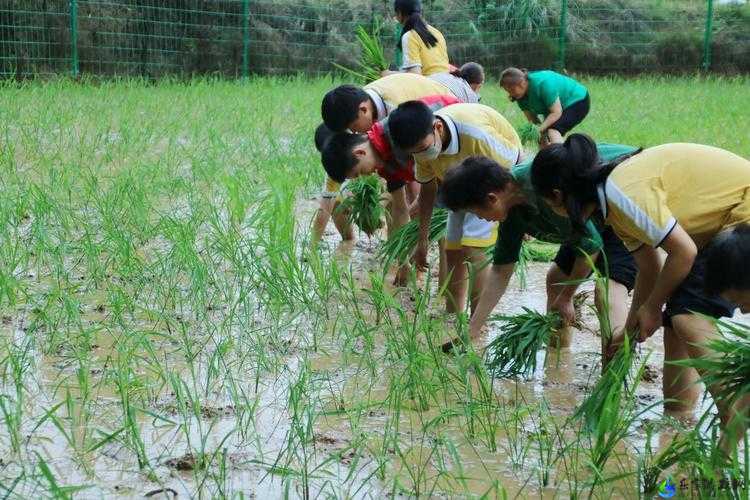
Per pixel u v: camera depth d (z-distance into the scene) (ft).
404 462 11.79
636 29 78.64
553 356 16.71
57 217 22.67
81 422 13.15
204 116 43.19
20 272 19.67
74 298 18.10
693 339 12.79
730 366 11.17
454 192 14.12
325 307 18.26
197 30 71.20
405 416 13.88
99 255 20.92
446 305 18.79
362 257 23.09
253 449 12.62
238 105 47.65
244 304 17.90
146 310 17.30
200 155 33.14
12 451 12.26
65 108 42.63
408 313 18.74
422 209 18.58
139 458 11.93
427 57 31.83
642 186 12.27
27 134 33.86
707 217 12.55
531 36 75.41
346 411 13.56
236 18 72.28
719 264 10.84
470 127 17.13
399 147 17.08
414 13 31.73
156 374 14.89
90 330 15.61
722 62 77.00
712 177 12.60
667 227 12.05
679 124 45.03
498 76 74.79
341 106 19.29
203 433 12.99
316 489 11.64
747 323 17.66
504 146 17.33
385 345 16.76
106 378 14.44
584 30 77.56
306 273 19.77
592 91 62.44
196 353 15.84
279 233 20.80
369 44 34.78
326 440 12.94
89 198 25.02
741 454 12.24
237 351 16.06
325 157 18.63
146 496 11.26
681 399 14.08
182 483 11.63
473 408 13.55
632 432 13.53
